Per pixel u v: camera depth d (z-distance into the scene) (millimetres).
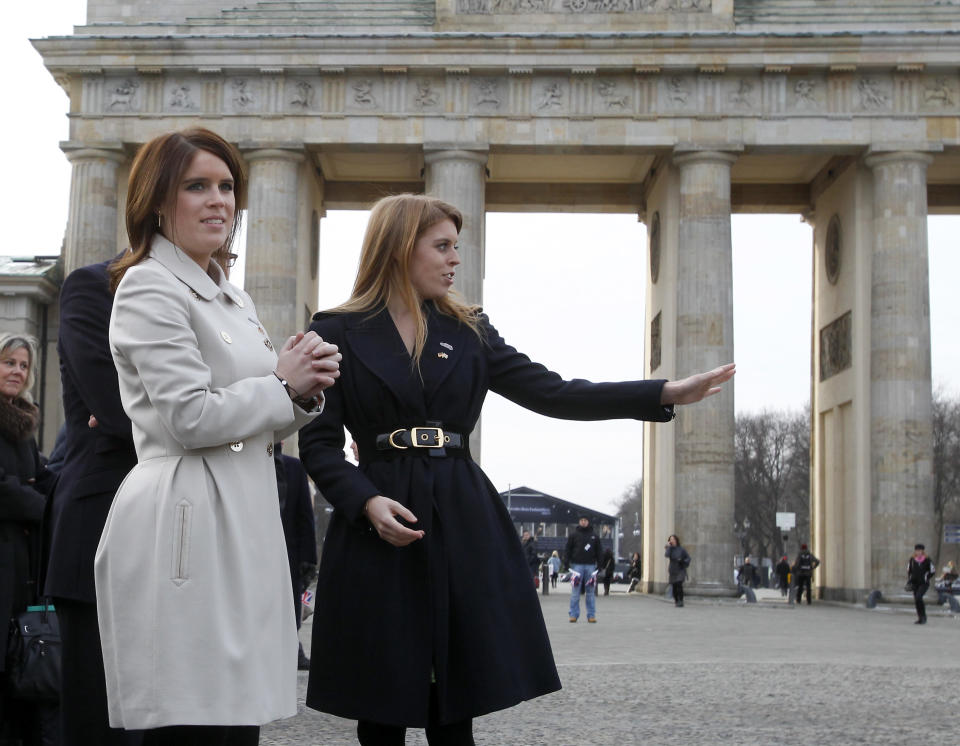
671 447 82562
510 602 9594
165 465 8016
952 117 79750
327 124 80938
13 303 88500
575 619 50844
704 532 77562
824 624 54719
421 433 9695
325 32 81375
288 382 8227
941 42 78438
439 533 9469
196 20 82500
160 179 8477
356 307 10078
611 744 17312
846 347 83875
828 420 88625
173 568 7805
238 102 81188
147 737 8844
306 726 19234
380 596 9359
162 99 81438
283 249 80375
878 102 80062
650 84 80625
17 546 13516
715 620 55125
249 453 8258
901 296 78562
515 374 10227
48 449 89312
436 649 9258
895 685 26109
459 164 80312
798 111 80250
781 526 121062
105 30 83312
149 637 7762
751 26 81312
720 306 79250
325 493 9516
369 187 92625
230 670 7770
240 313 8789
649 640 40844
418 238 10102
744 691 24625
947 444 178500
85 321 10219
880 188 80000
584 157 85875
